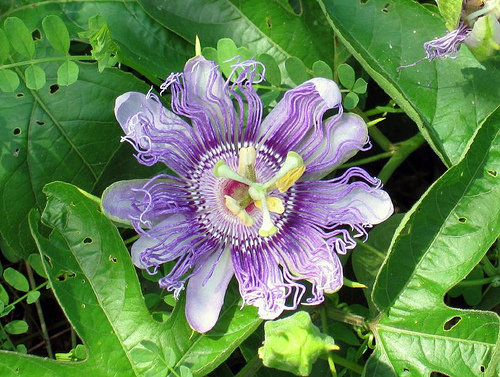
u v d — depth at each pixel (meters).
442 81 0.24
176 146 0.22
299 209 0.22
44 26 0.22
